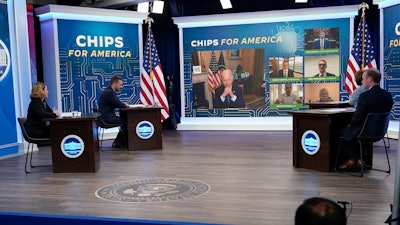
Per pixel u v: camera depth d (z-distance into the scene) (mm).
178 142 7906
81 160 5406
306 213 1272
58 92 8336
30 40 8055
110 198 4148
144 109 7043
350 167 5078
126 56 9055
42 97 5680
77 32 8469
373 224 3234
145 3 9281
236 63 9477
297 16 9055
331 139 5051
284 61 9234
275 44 9250
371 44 7867
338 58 8945
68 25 8375
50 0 9250
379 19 8492
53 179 5070
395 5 7645
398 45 7629
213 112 9711
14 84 7125
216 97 9656
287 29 9148
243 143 7559
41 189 4590
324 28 8953
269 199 3986
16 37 7078
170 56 10070
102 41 8750
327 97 9062
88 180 4961
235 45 9445
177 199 4055
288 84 9258
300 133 5355
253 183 4617
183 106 9883
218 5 9766
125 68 9062
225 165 5633
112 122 7078
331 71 9000
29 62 7316
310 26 9031
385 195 4047
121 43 8977
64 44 8352
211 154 6512
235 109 9578
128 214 3625
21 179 5125
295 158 5395
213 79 9641
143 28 10062
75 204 3967
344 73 8930
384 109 4707
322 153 5109
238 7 9648
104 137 8742
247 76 9453
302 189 4324
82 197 4211
